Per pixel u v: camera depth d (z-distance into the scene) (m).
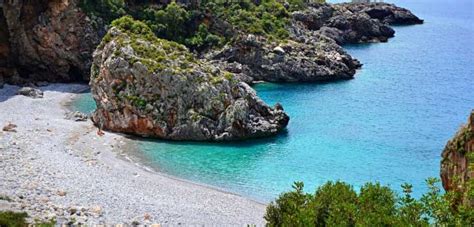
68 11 81.44
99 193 39.44
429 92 81.50
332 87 84.31
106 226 32.19
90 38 83.25
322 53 92.12
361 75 93.56
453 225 18.86
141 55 58.44
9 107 65.12
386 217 19.75
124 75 56.81
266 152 52.78
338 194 22.89
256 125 57.22
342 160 51.09
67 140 52.81
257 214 38.06
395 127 63.00
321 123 63.97
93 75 60.81
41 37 81.12
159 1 92.62
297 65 87.31
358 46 124.50
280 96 78.06
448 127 63.47
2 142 49.75
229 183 44.50
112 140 54.34
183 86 56.34
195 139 55.53
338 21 129.12
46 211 32.72
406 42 130.25
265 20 95.94
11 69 80.38
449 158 33.53
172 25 90.06
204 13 92.12
